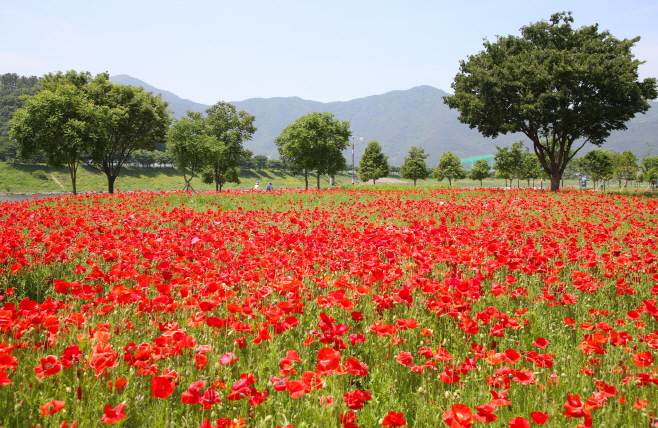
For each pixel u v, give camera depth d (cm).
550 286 486
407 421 266
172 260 596
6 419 223
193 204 1714
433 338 367
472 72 3256
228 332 333
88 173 8125
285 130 5003
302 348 338
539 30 3194
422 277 461
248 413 247
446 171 8394
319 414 239
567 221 1094
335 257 589
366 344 353
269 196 2159
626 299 477
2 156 8325
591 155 5191
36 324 311
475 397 279
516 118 3069
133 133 4056
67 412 237
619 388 286
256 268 500
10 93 14612
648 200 1758
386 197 2070
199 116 4675
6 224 941
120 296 355
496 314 357
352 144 6425
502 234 810
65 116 3291
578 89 2803
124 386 262
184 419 228
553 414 238
